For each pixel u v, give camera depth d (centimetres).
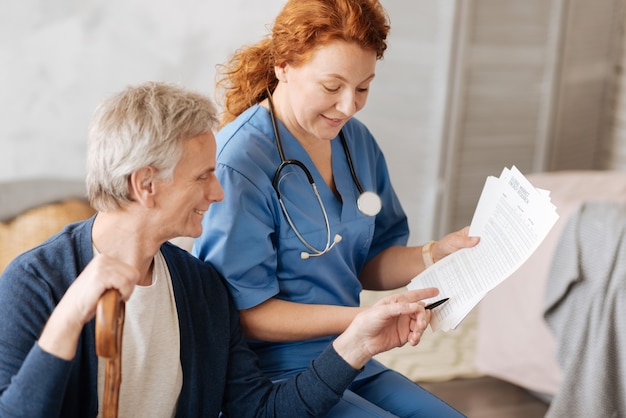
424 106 331
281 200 150
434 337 290
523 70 347
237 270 144
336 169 162
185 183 122
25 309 116
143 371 126
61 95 289
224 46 303
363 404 146
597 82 379
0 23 277
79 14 284
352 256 163
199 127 122
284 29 144
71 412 120
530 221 142
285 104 155
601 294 220
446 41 323
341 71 140
